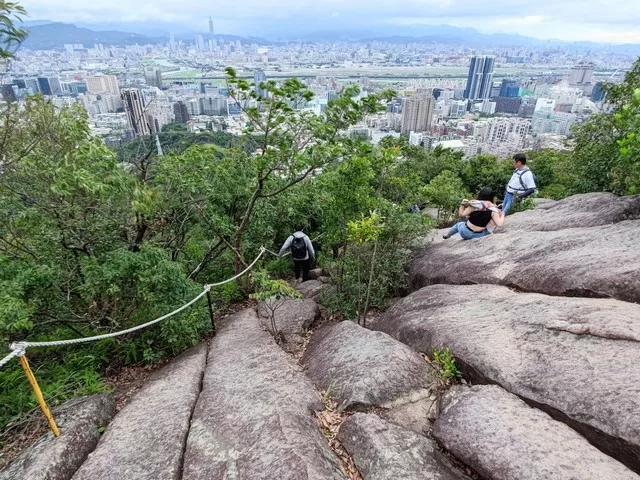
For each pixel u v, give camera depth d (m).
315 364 4.18
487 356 3.26
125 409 3.70
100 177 4.25
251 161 6.66
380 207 5.90
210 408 3.43
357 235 4.82
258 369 4.05
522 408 2.74
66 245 4.86
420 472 2.54
